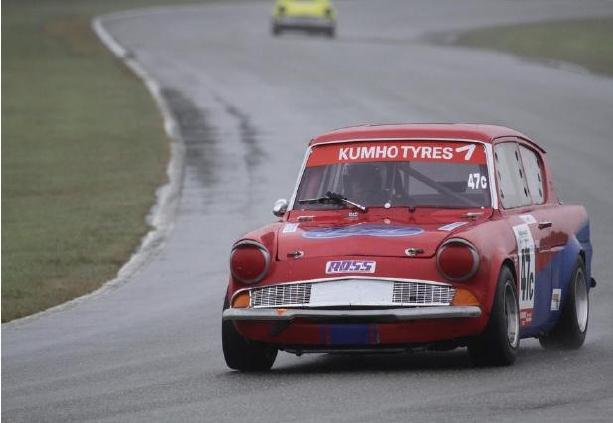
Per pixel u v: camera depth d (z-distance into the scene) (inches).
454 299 1213.7
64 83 5792.3
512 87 5364.2
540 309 1362.0
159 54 7204.7
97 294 2121.1
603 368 1253.1
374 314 1212.5
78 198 3314.5
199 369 1353.3
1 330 1813.5
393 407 1051.3
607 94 5078.7
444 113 4515.3
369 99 5039.4
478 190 1341.0
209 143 4124.0
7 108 5083.7
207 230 2765.7
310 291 1242.6
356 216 1346.0
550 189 1503.4
